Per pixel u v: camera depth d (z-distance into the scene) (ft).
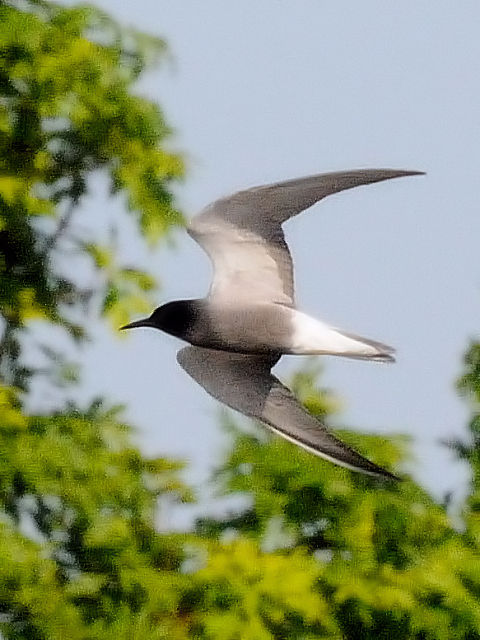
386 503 56.65
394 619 56.39
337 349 44.14
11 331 61.62
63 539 58.59
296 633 55.83
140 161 61.82
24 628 57.52
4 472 57.52
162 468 58.95
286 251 45.11
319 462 56.18
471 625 56.44
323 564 56.24
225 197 45.21
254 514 57.36
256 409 44.21
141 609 56.75
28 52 61.36
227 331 44.62
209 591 55.88
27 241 61.57
